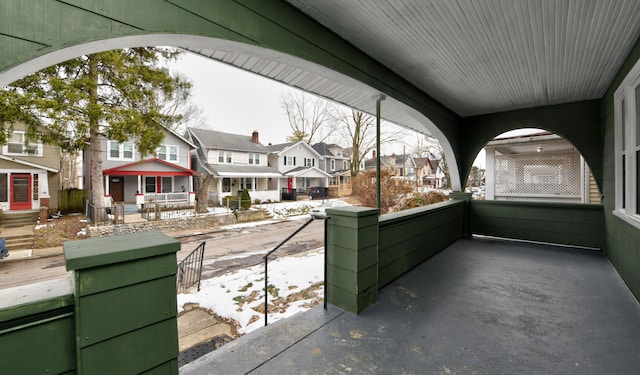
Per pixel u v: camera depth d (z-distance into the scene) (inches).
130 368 38.1
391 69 115.4
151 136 334.3
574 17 78.7
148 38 54.1
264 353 64.2
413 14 78.6
